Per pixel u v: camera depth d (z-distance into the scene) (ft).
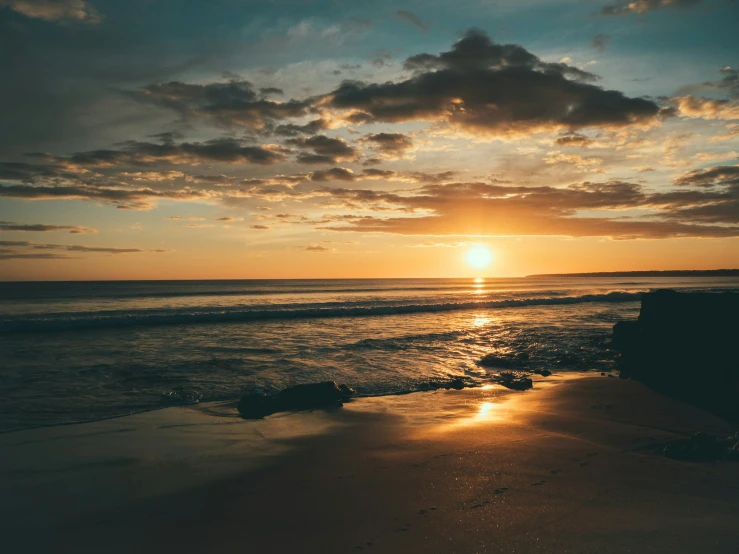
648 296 39.78
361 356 49.21
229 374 40.16
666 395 32.81
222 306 121.49
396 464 20.18
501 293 204.64
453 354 51.13
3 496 17.33
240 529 14.74
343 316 95.96
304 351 51.70
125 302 140.97
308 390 31.60
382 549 13.10
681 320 34.35
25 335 64.54
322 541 13.76
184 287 285.02
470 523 14.44
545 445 22.25
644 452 21.06
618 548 12.49
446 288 276.41
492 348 55.31
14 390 33.63
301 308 111.65
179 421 27.35
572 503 15.61
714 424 25.85
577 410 29.27
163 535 14.47
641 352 38.75
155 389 34.81
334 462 20.67
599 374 41.83
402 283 419.54
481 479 18.08
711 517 14.39
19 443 23.24
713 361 29.94
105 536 14.44
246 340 60.03
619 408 29.55
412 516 15.12
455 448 22.13
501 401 32.07
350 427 26.30
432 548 13.01
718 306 31.35
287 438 24.36
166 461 21.06
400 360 47.39
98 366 42.73
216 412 29.40
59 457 21.47
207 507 16.39
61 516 15.80
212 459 21.29
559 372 42.63
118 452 22.21
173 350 52.06
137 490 17.92
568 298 142.41
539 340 61.72
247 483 18.48
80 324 74.28
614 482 17.39
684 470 18.65
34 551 13.53
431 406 31.04
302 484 18.24
